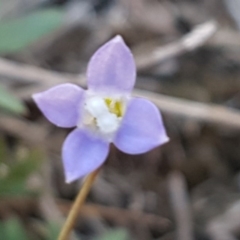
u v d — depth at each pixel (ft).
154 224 0.37
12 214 0.36
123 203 0.38
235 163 0.41
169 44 0.43
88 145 0.23
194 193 0.39
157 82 0.42
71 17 0.45
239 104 0.43
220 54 0.45
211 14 0.47
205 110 0.38
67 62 0.44
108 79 0.23
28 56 0.44
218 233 0.37
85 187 0.23
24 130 0.39
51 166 0.38
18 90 0.39
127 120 0.23
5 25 0.34
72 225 0.23
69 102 0.23
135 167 0.39
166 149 0.40
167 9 0.47
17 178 0.32
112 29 0.46
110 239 0.30
